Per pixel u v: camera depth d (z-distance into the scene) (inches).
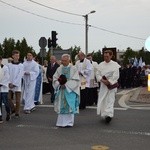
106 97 437.7
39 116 484.1
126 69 1125.1
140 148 314.3
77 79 417.1
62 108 408.5
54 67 646.5
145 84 1228.5
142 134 373.4
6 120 449.1
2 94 438.6
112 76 437.4
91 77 591.2
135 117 480.7
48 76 648.4
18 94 471.5
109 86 434.9
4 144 325.7
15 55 470.0
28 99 514.9
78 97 418.9
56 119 461.1
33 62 526.9
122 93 893.8
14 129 395.2
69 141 338.3
